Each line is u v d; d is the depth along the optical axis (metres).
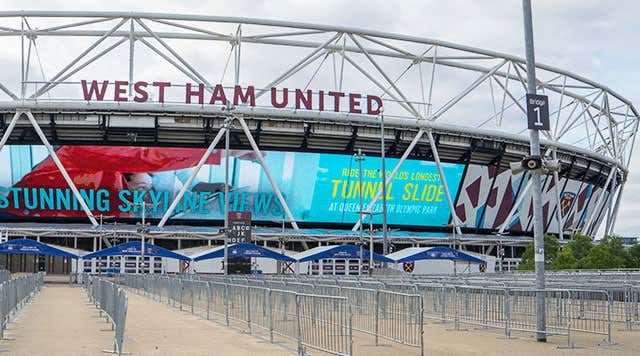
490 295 21.22
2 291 18.17
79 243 83.38
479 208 90.44
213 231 79.19
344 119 78.62
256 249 51.88
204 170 80.81
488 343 17.05
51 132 77.75
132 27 75.94
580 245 69.12
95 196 79.81
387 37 80.31
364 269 80.25
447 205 88.06
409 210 86.75
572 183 98.69
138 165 79.44
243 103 76.81
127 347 16.12
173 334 19.17
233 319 23.17
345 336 14.31
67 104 74.62
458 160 87.31
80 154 78.31
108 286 22.23
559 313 18.98
